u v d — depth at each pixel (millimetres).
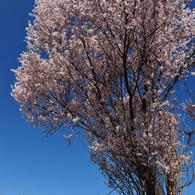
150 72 6996
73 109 6766
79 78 6969
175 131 6641
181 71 7102
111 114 6586
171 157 6133
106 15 6273
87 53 6895
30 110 7488
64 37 6648
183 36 7078
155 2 6582
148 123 6188
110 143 6133
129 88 6469
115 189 5953
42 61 6922
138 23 6445
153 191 5809
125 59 6305
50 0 7637
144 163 5922
